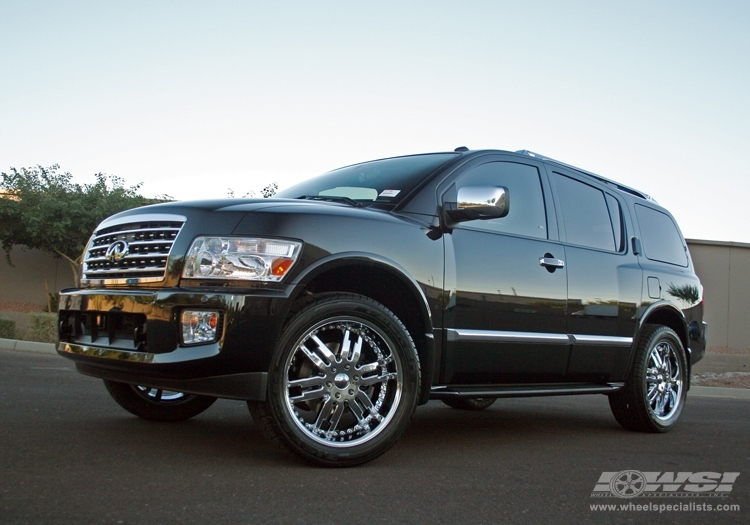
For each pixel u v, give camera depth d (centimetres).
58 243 1602
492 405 640
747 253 1568
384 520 247
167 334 295
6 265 1703
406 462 345
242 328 289
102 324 322
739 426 550
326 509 255
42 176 1652
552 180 458
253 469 305
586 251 456
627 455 399
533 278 409
